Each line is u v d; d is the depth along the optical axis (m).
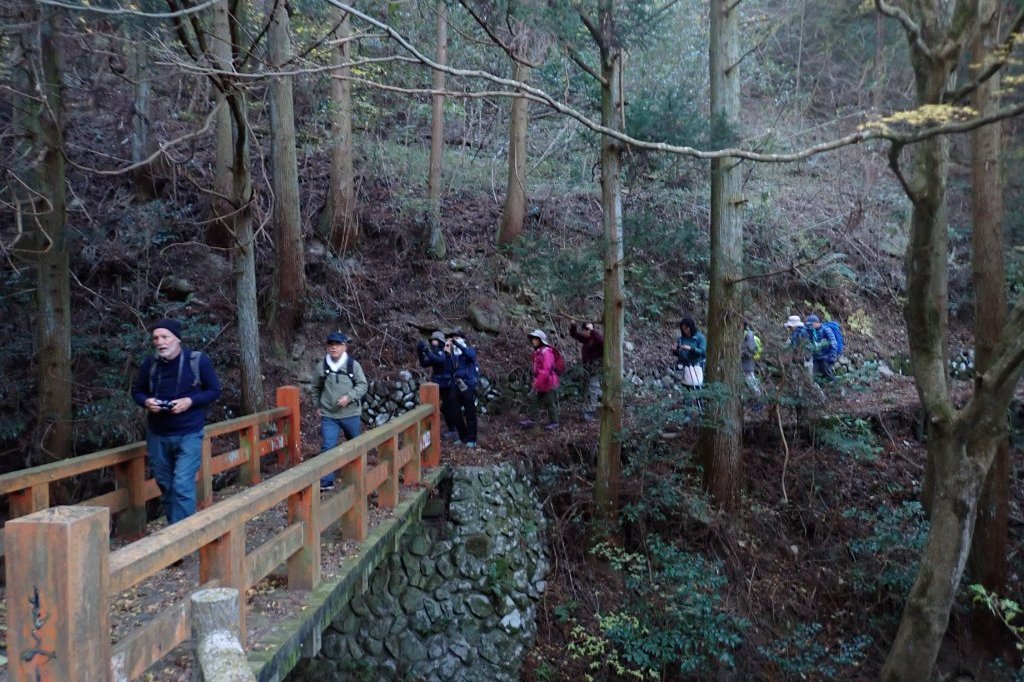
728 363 9.12
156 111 11.00
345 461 4.82
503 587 7.61
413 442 7.22
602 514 8.59
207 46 6.66
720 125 8.60
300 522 4.20
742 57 8.96
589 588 8.37
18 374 9.01
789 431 10.68
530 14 6.97
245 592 3.37
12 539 2.01
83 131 11.27
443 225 13.45
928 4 5.34
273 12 6.78
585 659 7.68
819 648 8.37
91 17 6.01
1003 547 8.84
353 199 12.39
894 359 14.06
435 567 7.46
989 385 6.16
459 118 17.47
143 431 8.52
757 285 13.34
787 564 9.25
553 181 15.09
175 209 11.82
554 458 9.51
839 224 15.16
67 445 7.08
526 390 11.32
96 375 9.40
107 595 2.19
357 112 14.45
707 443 9.52
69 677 1.99
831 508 9.95
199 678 1.89
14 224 9.15
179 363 5.05
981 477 6.64
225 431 6.27
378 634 6.93
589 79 9.40
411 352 11.45
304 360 10.92
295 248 11.00
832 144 4.30
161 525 5.77
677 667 7.83
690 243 9.66
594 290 10.07
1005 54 4.73
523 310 12.43
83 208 9.36
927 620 6.87
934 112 4.20
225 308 11.26
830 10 10.05
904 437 11.45
